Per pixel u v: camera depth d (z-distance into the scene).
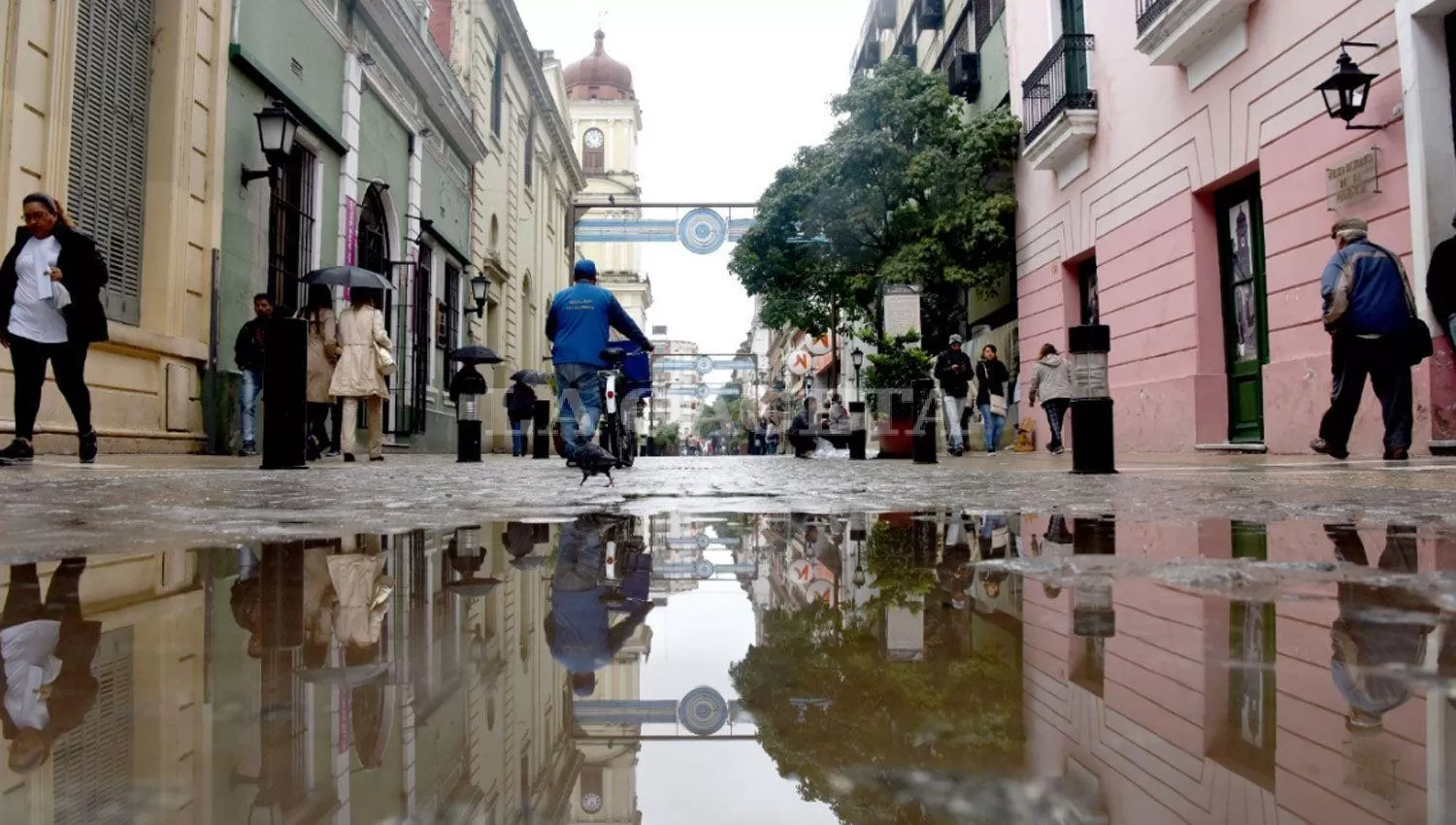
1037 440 14.77
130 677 0.68
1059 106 12.66
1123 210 11.80
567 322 6.53
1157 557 1.52
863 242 18.33
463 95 19.34
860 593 1.18
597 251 55.44
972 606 1.05
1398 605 0.98
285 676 0.69
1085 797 0.38
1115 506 2.88
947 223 16.17
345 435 8.88
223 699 0.61
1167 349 10.74
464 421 10.43
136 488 3.91
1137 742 0.49
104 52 8.35
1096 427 5.38
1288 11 8.48
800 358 34.06
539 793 0.40
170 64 9.18
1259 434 9.42
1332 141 7.94
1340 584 1.16
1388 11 7.30
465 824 0.35
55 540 1.94
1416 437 6.94
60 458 6.88
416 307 16.25
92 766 0.45
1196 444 9.95
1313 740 0.48
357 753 0.48
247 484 4.33
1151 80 11.03
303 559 1.62
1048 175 14.37
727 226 22.98
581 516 2.67
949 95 17.55
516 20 23.25
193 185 9.49
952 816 0.36
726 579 1.35
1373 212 7.49
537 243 27.81
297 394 6.27
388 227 15.57
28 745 0.49
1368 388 7.45
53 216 5.94
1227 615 0.93
